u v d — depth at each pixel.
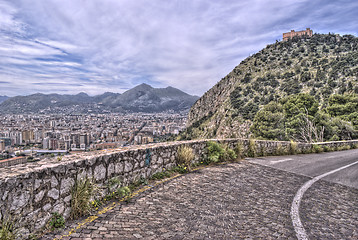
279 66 108.25
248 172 7.41
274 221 3.71
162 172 6.33
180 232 3.13
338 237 3.27
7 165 3.16
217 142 9.19
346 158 12.46
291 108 37.06
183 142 7.60
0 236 2.36
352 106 38.44
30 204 2.78
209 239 2.97
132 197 4.48
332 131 32.78
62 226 3.12
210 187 5.48
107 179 4.33
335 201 5.03
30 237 2.72
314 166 9.36
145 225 3.29
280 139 33.03
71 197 3.47
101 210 3.78
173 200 4.45
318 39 122.88
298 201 4.83
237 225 3.48
